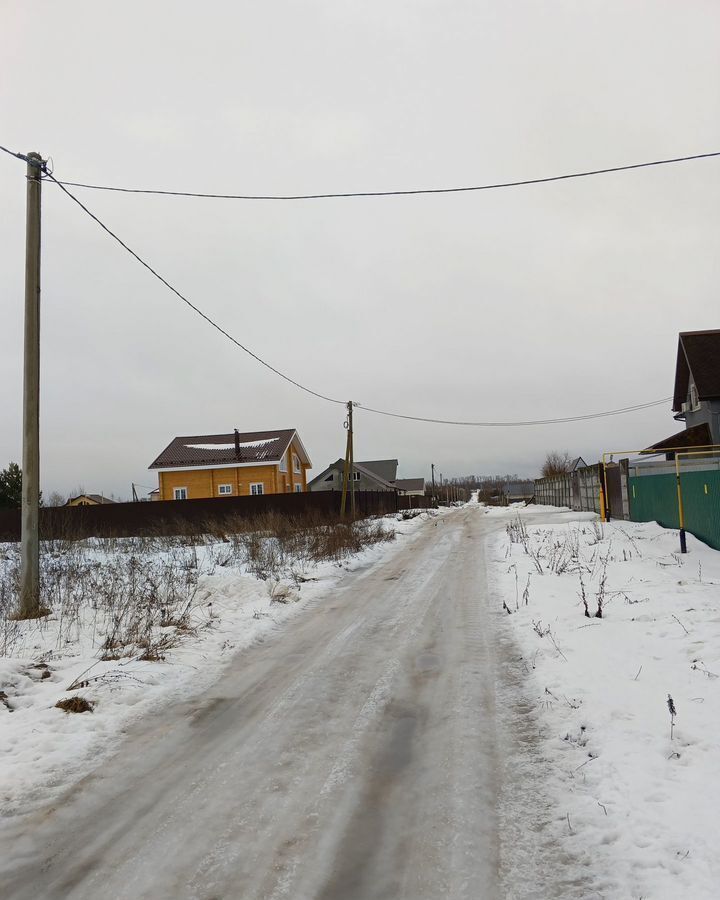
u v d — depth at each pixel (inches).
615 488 820.6
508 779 145.6
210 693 221.8
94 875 112.6
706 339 1059.9
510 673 227.0
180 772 156.4
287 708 201.9
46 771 158.6
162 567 508.4
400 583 450.6
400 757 161.2
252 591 417.4
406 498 2022.6
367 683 224.7
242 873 112.0
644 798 130.2
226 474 1475.1
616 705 181.5
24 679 229.0
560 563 467.8
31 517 347.6
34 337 357.4
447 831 124.3
